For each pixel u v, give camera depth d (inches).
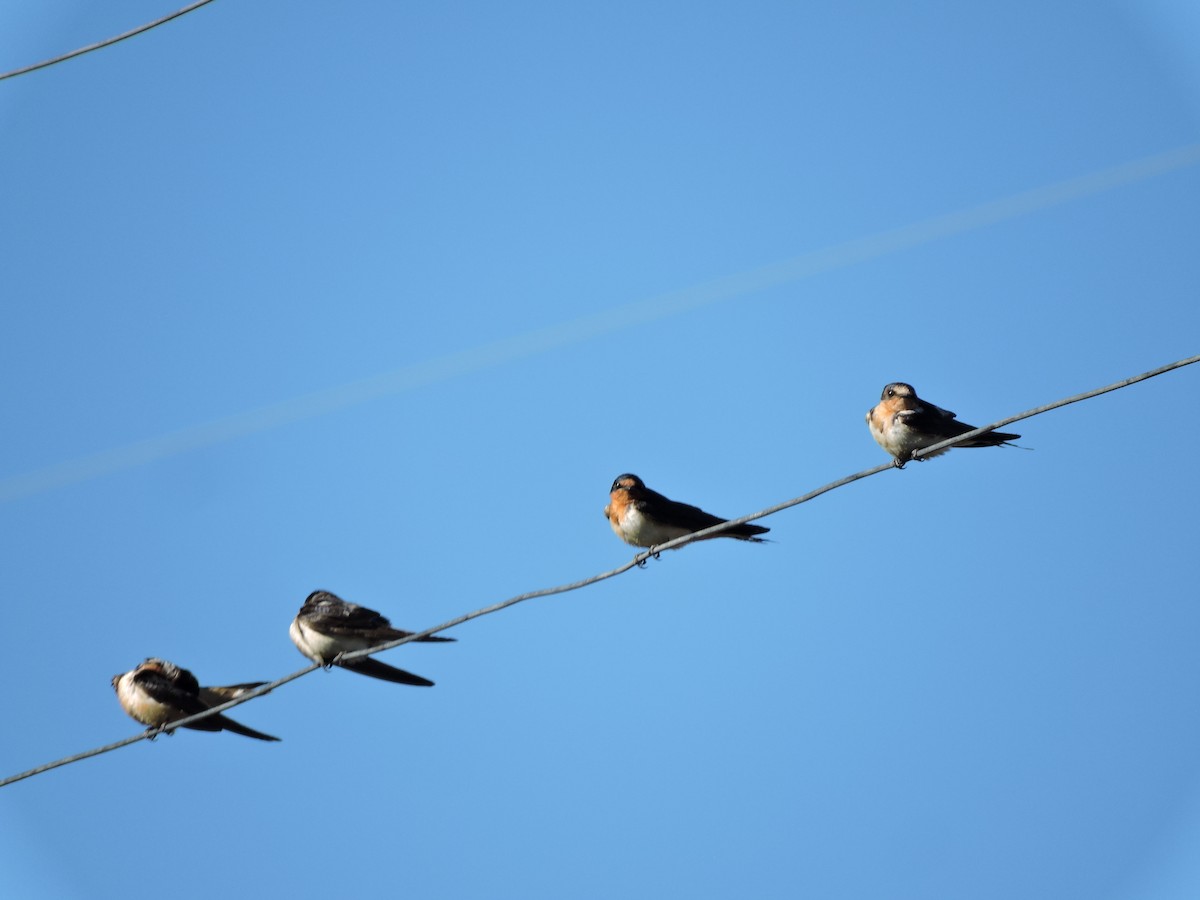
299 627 669.9
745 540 648.4
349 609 668.1
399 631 668.7
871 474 534.9
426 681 669.9
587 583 541.6
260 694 586.2
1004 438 649.6
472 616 558.9
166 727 598.9
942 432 655.8
